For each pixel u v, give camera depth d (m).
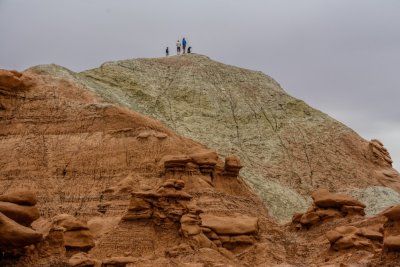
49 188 103.31
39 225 76.31
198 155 101.62
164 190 82.88
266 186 135.88
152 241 80.25
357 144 156.25
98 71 159.25
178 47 188.00
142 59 171.62
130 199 89.06
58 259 61.06
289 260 85.31
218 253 79.69
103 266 70.44
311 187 142.38
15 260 58.12
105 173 104.75
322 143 154.50
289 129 157.88
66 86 123.25
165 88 162.12
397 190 147.50
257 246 85.38
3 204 59.41
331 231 84.44
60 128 112.31
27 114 114.88
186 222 80.88
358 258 77.50
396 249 66.62
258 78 177.50
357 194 135.38
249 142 152.00
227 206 96.56
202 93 161.00
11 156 108.38
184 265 72.12
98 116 112.44
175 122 150.12
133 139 107.56
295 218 104.50
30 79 120.62
